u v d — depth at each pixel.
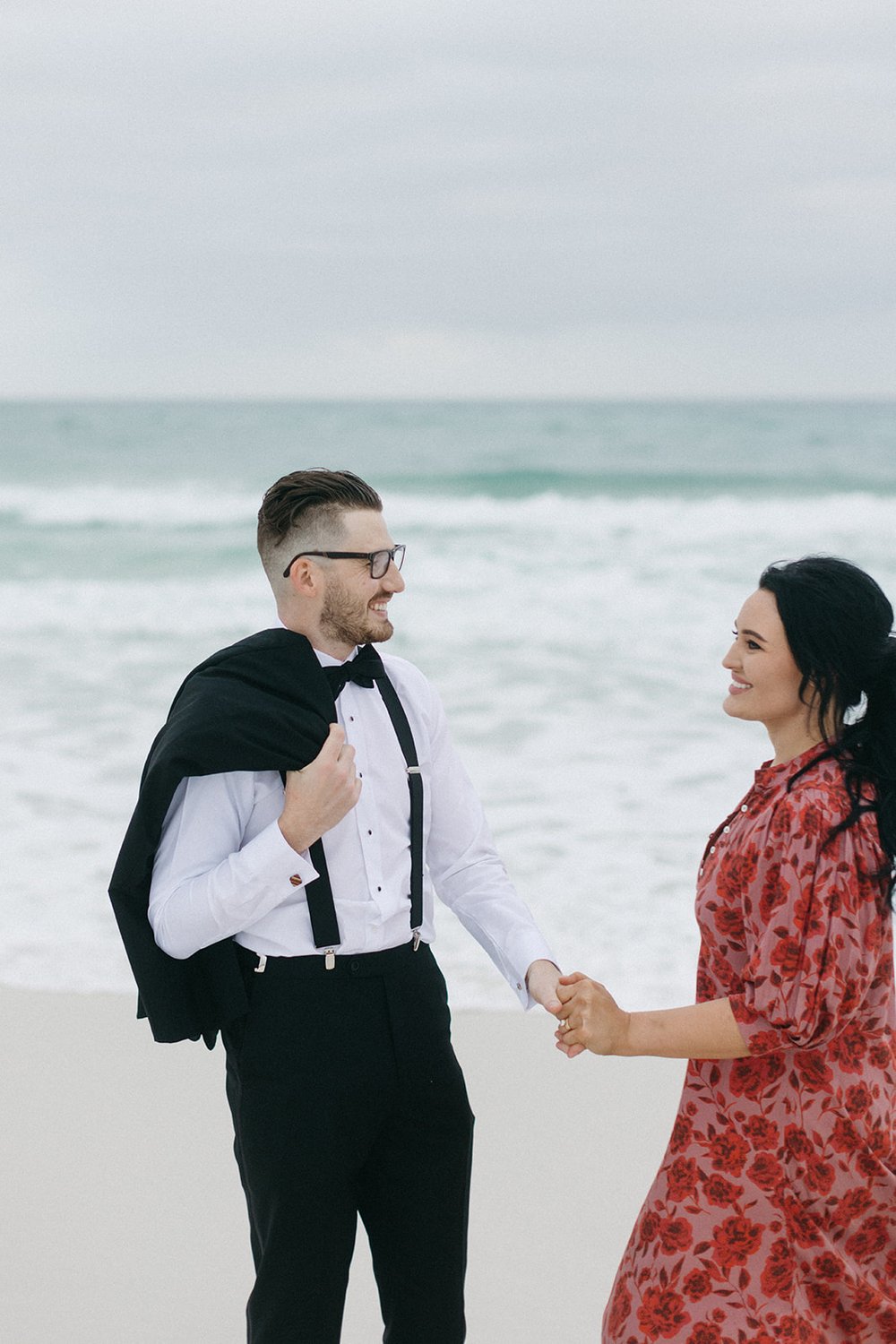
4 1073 4.69
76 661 12.54
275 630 2.56
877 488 26.12
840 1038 2.33
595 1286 3.50
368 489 2.58
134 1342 3.26
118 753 9.36
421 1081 2.50
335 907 2.45
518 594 15.45
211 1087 4.61
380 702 2.58
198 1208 3.87
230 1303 3.43
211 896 2.35
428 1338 2.58
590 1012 2.31
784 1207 2.35
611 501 24.11
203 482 29.20
